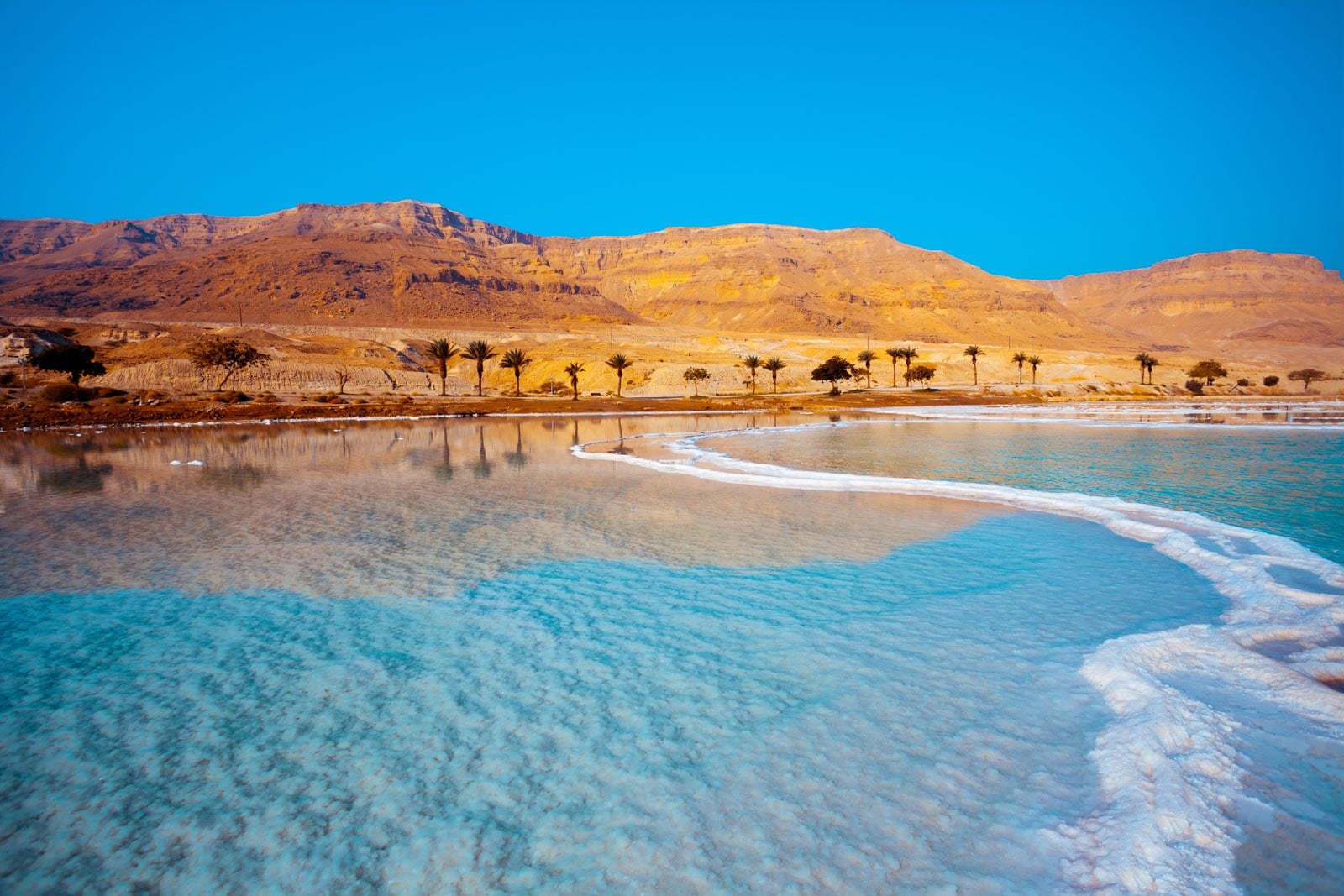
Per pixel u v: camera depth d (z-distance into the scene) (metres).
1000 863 5.34
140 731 7.62
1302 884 5.02
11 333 118.31
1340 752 6.72
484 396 106.69
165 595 12.42
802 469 29.38
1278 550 14.47
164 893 5.23
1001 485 23.78
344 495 23.20
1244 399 107.56
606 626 10.64
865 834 5.71
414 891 5.20
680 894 5.08
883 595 11.99
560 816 6.04
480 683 8.72
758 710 7.88
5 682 8.88
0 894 5.19
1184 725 7.12
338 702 8.23
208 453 38.47
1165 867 5.19
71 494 24.11
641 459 33.25
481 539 16.55
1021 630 10.26
